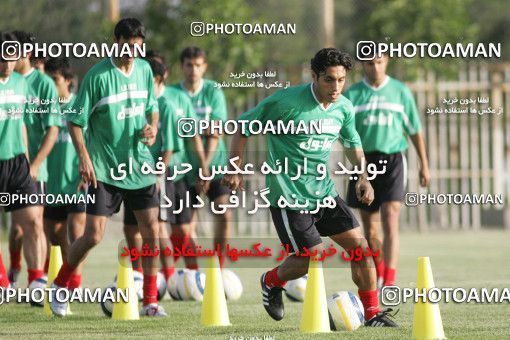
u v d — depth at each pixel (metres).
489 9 143.25
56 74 41.19
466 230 82.81
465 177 83.31
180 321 31.38
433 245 66.56
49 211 42.28
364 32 84.38
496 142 82.88
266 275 30.06
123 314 32.22
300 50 113.44
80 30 81.31
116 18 74.81
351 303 28.64
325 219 28.86
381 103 40.25
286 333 28.05
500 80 82.31
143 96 32.38
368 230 40.06
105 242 72.06
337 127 28.78
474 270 48.97
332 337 26.92
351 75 79.69
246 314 33.41
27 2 81.56
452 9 83.19
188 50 45.41
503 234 77.31
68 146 41.47
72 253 32.41
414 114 40.91
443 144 82.81
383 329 28.62
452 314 32.81
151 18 75.88
